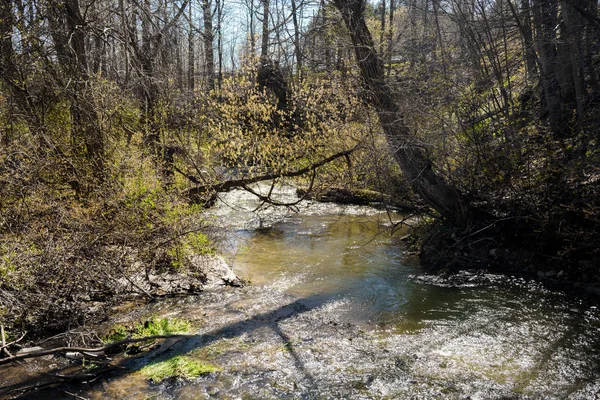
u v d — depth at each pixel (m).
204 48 16.69
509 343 5.88
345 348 5.77
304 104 11.80
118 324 6.29
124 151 8.78
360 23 10.55
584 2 9.91
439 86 11.21
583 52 10.59
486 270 8.95
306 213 14.33
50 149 7.68
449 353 5.64
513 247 9.38
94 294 7.08
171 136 10.75
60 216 6.90
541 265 8.77
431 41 15.62
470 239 9.80
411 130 10.34
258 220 13.27
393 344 5.89
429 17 16.48
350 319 6.71
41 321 6.05
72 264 6.63
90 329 6.05
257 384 4.91
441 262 9.49
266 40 19.14
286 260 9.69
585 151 8.57
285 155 11.20
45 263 6.17
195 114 11.20
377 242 11.11
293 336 6.10
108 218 7.65
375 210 14.60
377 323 6.57
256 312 6.90
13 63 8.29
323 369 5.25
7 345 5.10
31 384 4.73
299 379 5.03
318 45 15.12
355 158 11.58
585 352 5.60
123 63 11.98
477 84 11.41
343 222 13.17
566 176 8.23
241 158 11.33
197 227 8.50
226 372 5.14
